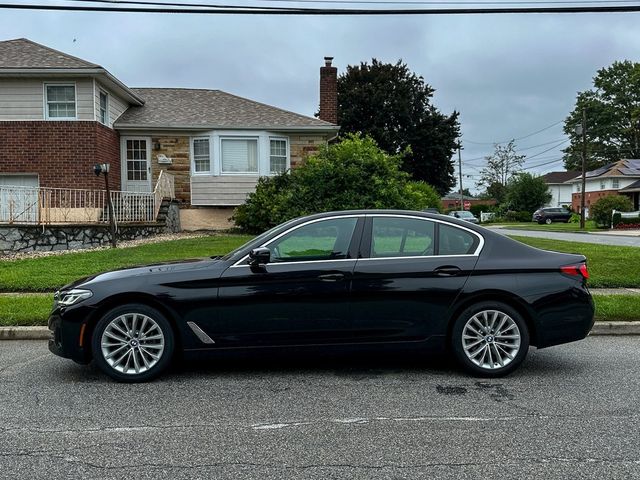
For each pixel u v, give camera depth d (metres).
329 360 6.29
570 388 5.26
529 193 66.38
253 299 5.37
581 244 17.70
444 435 4.12
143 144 20.67
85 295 5.39
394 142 42.72
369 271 5.45
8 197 15.06
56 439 4.06
